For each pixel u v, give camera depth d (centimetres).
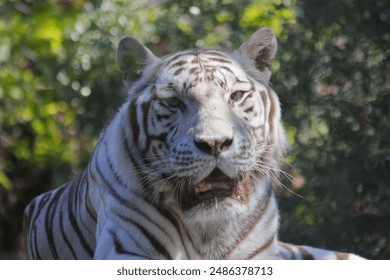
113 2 1631
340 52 1378
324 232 1358
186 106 825
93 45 1639
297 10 1427
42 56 1756
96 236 913
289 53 1408
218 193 812
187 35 1558
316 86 1409
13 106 1795
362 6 1353
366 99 1370
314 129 1423
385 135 1329
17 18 1767
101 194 897
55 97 1811
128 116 867
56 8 1775
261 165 848
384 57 1366
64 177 1880
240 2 1538
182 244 862
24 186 1938
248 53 902
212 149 788
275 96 897
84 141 1822
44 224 1070
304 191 1391
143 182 847
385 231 1340
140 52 901
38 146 1850
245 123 833
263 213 873
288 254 1041
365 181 1343
